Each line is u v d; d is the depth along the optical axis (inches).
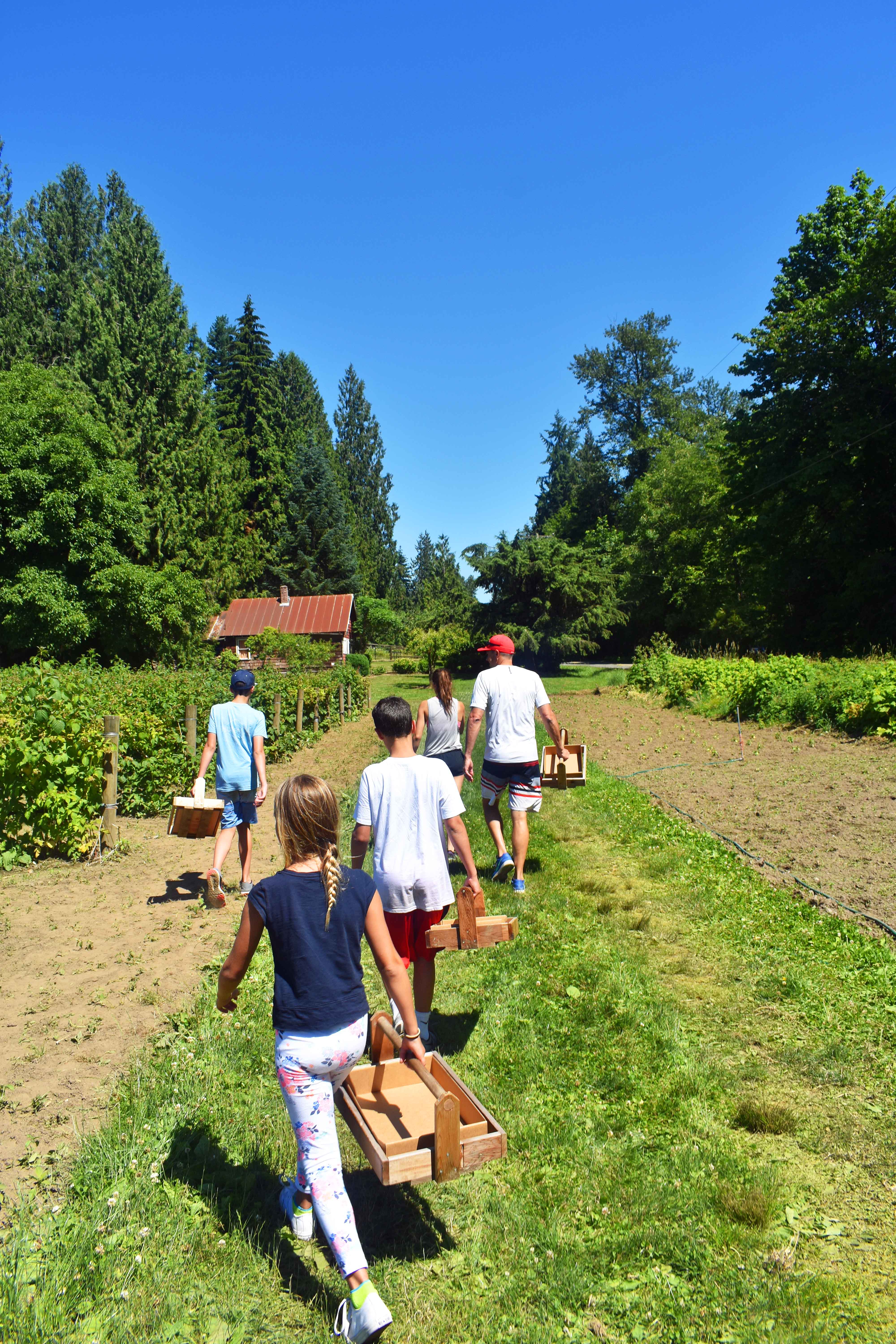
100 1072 152.7
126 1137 131.9
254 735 247.0
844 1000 186.9
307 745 628.4
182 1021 173.5
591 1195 127.2
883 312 1122.0
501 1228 120.1
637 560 1916.8
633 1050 168.4
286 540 2293.3
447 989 197.6
